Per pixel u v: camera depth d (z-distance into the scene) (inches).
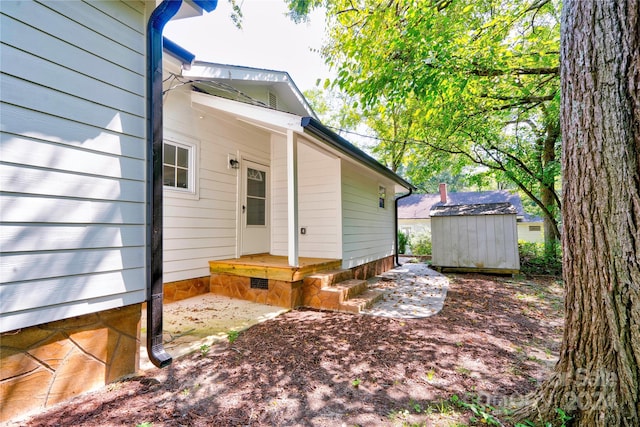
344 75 163.0
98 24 83.0
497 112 270.7
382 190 349.1
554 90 237.0
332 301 168.6
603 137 57.0
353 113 531.8
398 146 537.0
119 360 87.0
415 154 464.8
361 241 277.4
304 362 100.0
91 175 80.2
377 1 165.9
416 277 291.3
